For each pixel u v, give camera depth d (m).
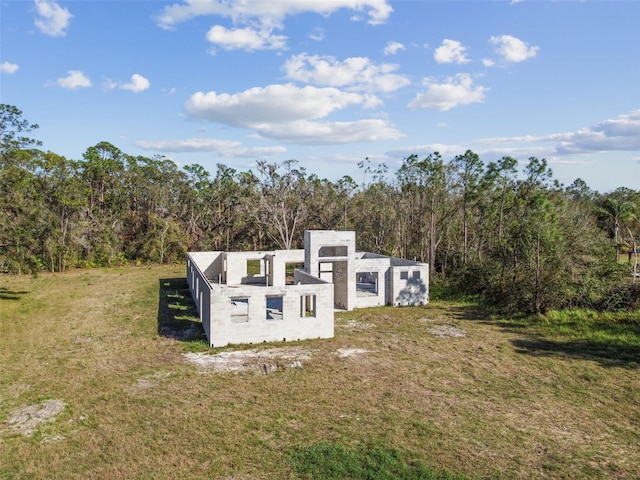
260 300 19.45
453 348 19.22
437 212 42.56
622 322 22.92
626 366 17.05
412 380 15.40
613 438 11.62
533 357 18.08
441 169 38.53
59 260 43.25
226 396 13.76
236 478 9.48
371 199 51.78
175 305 27.17
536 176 33.19
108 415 12.38
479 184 36.41
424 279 28.59
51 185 42.41
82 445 10.77
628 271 28.19
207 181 57.88
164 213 53.94
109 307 26.47
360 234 49.94
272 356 17.61
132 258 51.28
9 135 30.23
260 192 51.56
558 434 11.76
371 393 14.20
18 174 29.25
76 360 16.91
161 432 11.45
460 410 13.10
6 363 16.52
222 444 10.88
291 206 52.56
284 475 9.59
